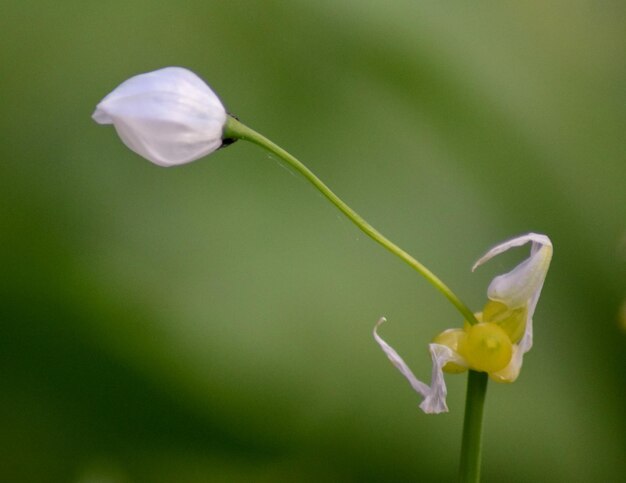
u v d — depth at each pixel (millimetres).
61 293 288
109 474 295
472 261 292
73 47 295
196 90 204
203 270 290
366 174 294
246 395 290
